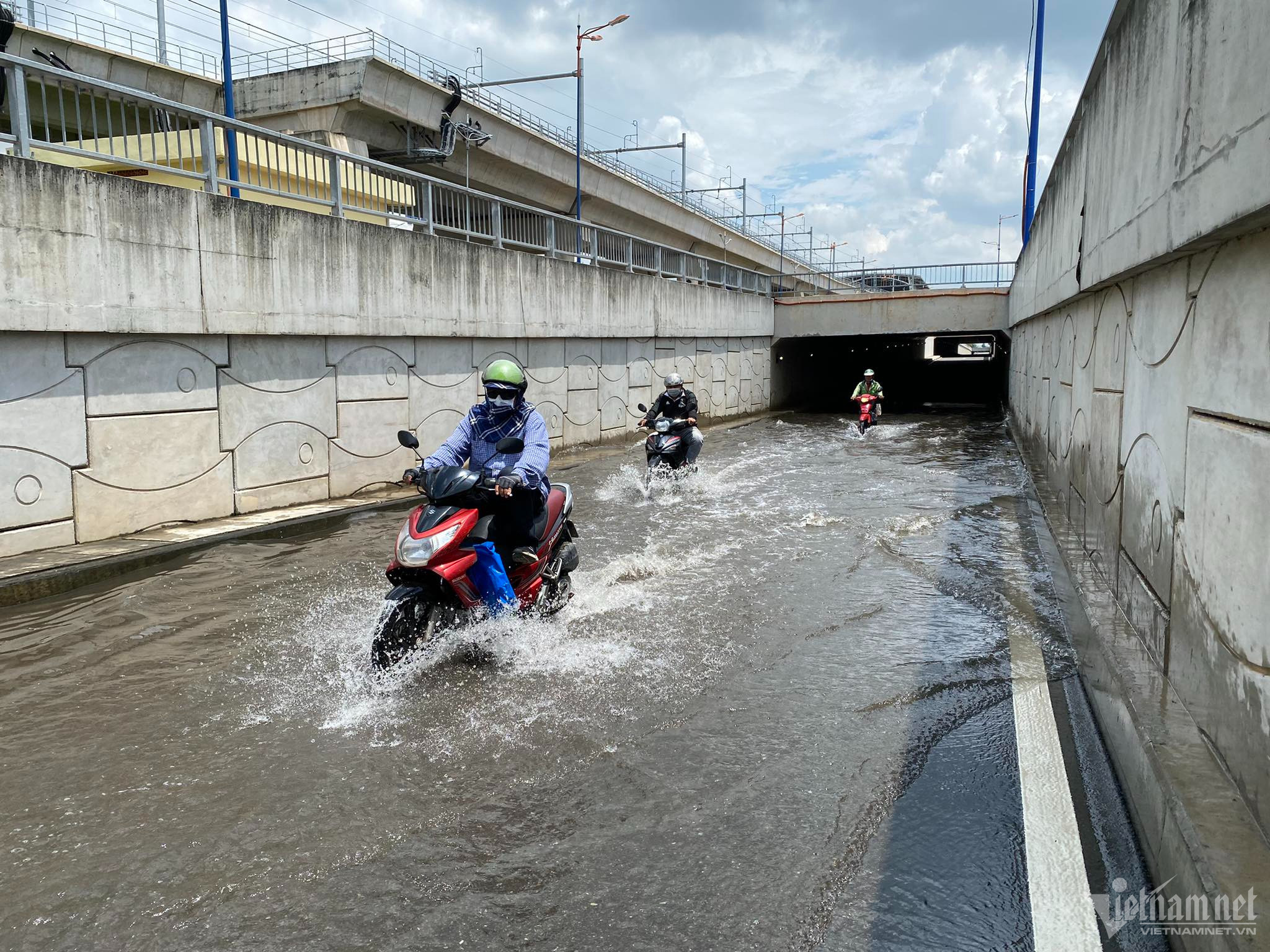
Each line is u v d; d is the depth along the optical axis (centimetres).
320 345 999
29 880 294
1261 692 260
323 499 1012
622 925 269
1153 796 297
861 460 1530
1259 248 281
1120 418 519
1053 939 258
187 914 276
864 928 266
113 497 772
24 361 697
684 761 381
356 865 303
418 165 3000
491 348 1333
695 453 1177
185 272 816
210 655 520
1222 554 303
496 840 319
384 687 466
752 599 644
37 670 495
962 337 4875
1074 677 480
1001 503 1070
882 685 471
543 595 579
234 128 887
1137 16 456
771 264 6225
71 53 2291
